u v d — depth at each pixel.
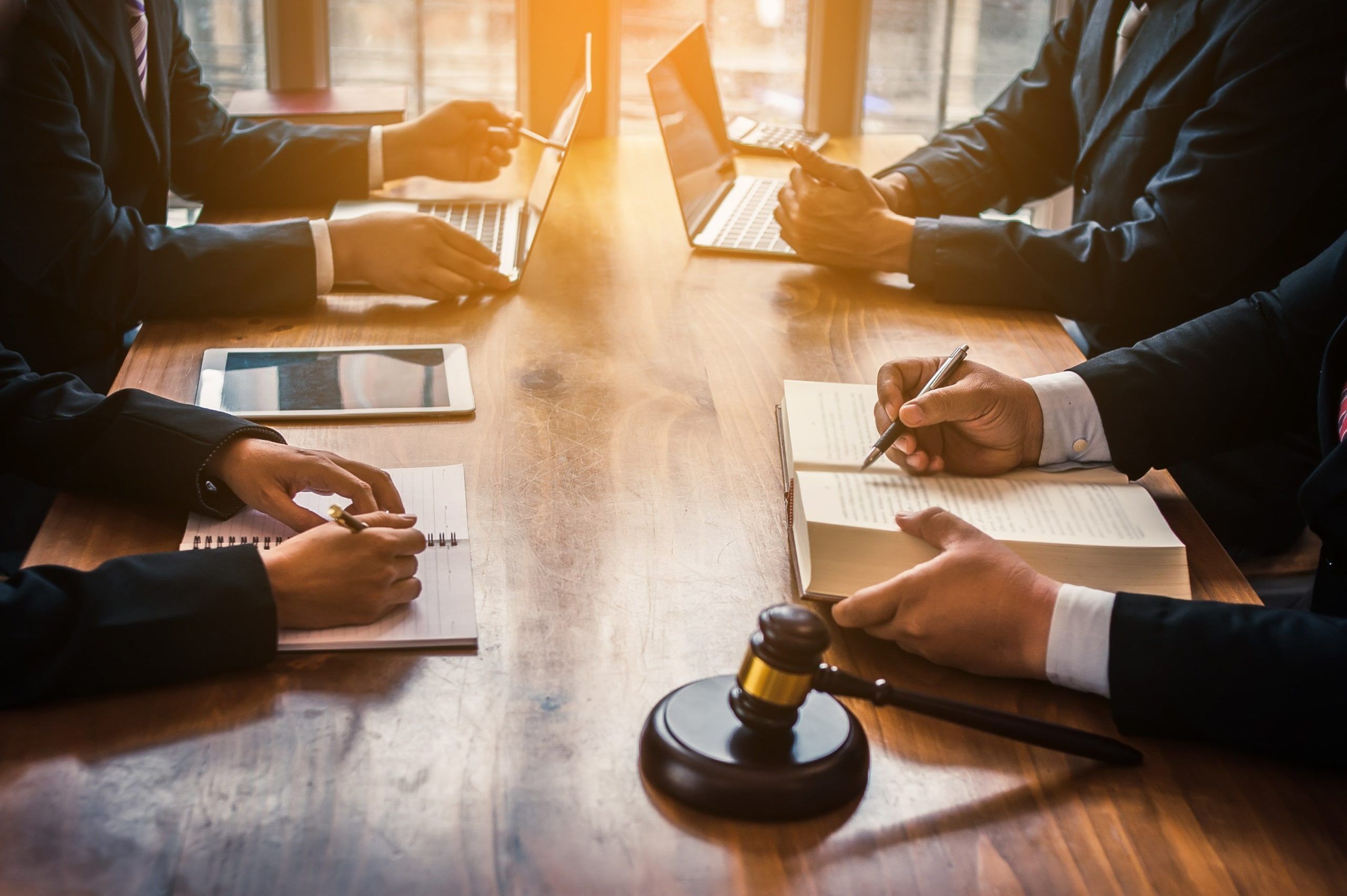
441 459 1.18
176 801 0.75
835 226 1.71
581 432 1.26
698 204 1.93
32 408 1.14
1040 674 0.89
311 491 1.09
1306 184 1.62
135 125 1.76
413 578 0.96
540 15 2.48
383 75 2.60
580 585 0.99
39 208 1.46
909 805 0.78
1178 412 1.21
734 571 1.02
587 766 0.80
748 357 1.47
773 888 0.71
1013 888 0.72
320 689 0.86
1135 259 1.65
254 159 1.99
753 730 0.78
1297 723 0.82
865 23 2.60
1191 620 0.87
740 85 2.70
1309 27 1.60
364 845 0.73
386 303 1.59
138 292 1.49
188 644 0.85
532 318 1.56
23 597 0.85
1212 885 0.73
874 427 1.20
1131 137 1.82
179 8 1.99
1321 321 1.24
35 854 0.71
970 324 1.62
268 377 1.34
